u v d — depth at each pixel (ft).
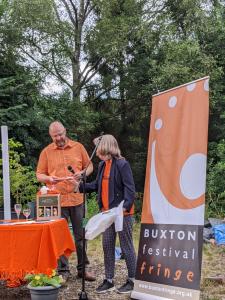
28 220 14.79
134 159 47.83
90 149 45.11
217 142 43.62
